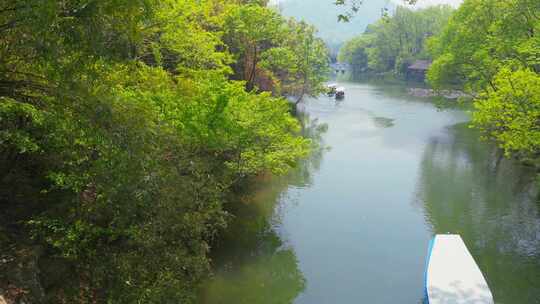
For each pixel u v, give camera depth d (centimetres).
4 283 1023
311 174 3322
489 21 4381
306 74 6078
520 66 3509
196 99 1736
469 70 4712
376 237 2277
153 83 1377
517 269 1961
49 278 1180
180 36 1900
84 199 1291
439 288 1652
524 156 3534
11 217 1259
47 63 993
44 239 1227
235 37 4162
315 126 5147
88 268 1211
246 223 2380
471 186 3075
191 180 1445
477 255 2089
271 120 2217
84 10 912
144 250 1224
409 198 2842
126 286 1149
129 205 1094
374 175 3319
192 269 1348
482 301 1578
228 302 1677
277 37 4719
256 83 4572
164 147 1308
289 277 1872
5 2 938
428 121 5509
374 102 7162
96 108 991
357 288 1808
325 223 2433
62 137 1044
